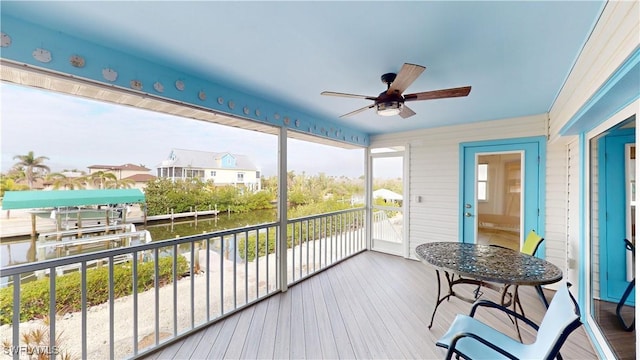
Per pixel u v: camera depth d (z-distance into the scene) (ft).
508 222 12.07
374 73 7.42
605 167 7.24
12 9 4.73
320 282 11.55
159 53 6.37
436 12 4.72
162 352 6.80
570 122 7.14
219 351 6.86
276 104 10.30
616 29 4.03
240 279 11.81
